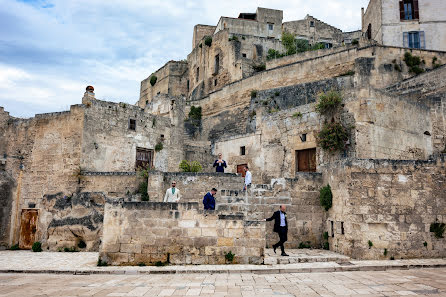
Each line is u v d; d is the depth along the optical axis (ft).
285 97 111.34
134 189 67.62
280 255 45.83
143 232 43.75
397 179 46.65
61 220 62.13
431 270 39.50
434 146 71.31
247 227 43.45
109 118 77.56
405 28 119.85
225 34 156.04
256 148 77.87
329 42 180.96
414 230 45.68
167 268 40.55
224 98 136.56
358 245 44.60
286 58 131.54
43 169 74.79
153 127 86.99
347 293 29.14
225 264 42.63
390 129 60.39
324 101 61.21
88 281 35.42
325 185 53.01
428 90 84.38
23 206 74.64
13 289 31.91
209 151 98.22
